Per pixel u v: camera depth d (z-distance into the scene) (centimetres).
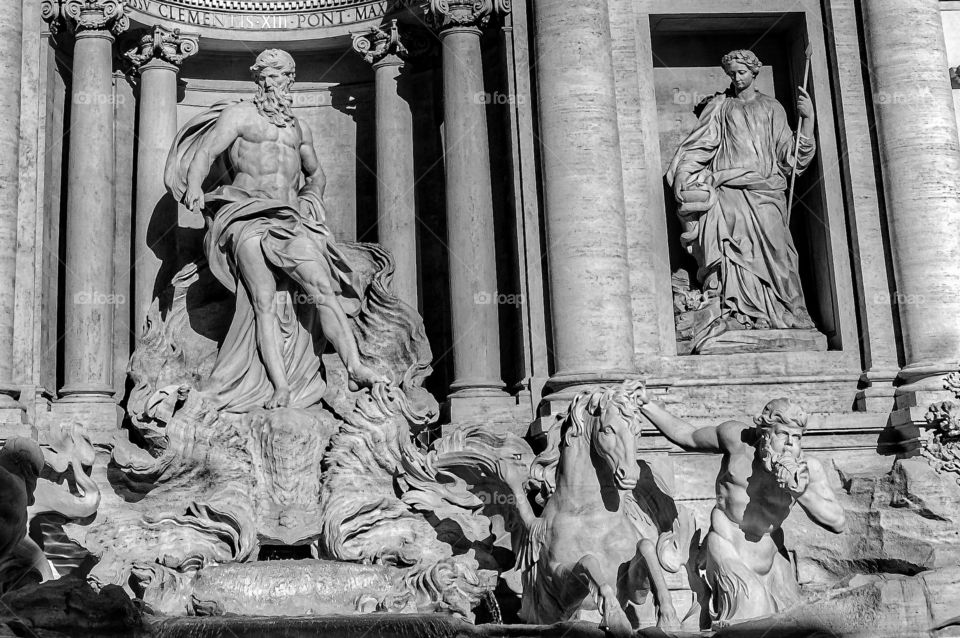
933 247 2080
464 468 1894
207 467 1881
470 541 1875
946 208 2095
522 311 2077
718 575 1485
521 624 1576
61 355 2111
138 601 1622
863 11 2192
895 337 2097
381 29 2322
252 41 2356
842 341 2106
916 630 1474
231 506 1838
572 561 1555
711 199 2139
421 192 2350
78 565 1769
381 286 2169
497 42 2262
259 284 2009
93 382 2038
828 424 2008
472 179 2139
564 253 2031
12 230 1952
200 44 2350
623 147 2130
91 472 1823
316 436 1912
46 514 1711
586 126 2059
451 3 2194
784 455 1448
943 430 1930
